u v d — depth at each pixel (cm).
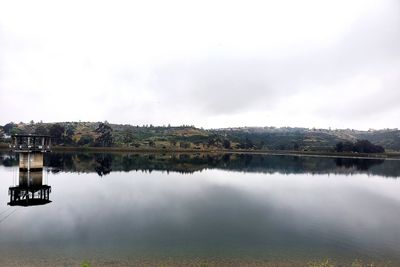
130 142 19388
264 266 2100
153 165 9575
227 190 5403
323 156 17762
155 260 2144
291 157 16062
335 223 3356
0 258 2122
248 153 19088
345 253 2416
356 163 13025
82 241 2527
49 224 3014
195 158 13425
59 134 17100
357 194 5422
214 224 3180
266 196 4916
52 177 6238
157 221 3225
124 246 2423
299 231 3009
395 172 9606
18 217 3256
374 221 3503
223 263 2128
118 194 4666
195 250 2378
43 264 2023
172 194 4847
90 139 18062
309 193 5328
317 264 2155
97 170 7675
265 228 3080
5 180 5653
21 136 5762
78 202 4031
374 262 2233
